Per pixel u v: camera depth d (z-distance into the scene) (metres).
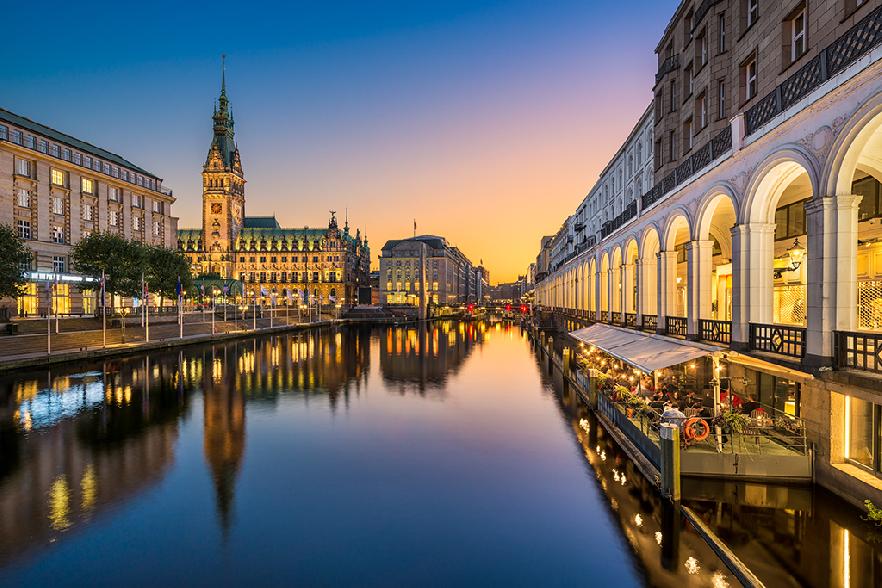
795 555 10.65
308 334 82.38
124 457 17.64
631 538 11.77
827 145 11.57
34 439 19.59
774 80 15.83
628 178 38.25
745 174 15.50
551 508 13.48
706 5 20.80
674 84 25.30
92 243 57.28
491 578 10.21
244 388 31.25
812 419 13.84
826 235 11.62
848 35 10.76
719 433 14.74
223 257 158.38
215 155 159.12
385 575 10.32
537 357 49.81
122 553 11.11
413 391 30.95
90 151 69.50
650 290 26.47
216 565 10.65
